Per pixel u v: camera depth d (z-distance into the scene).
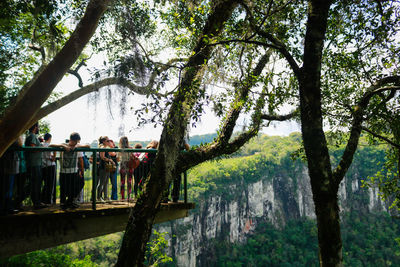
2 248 4.02
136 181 6.18
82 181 5.50
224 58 4.74
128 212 5.14
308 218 102.50
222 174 84.94
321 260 3.90
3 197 4.21
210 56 4.61
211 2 4.61
